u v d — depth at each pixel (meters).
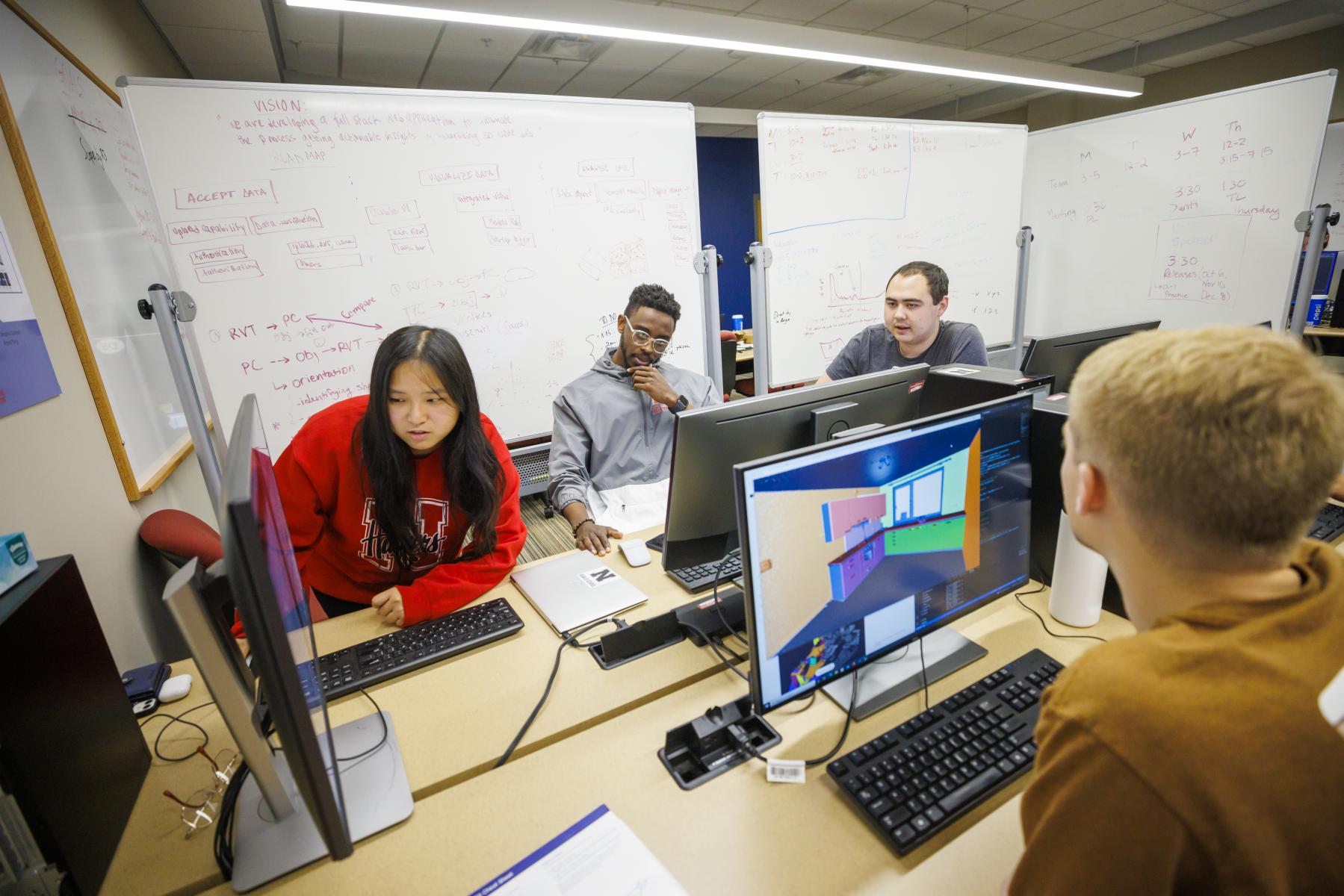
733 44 2.62
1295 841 0.41
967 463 0.93
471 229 2.31
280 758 0.84
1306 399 0.41
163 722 0.97
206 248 1.92
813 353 3.15
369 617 1.24
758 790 0.78
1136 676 0.44
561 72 5.07
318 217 2.06
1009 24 4.59
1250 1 4.30
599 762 0.84
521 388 2.52
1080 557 1.06
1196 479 0.44
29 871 0.63
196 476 2.56
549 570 1.38
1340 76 4.75
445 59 4.57
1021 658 0.97
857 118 3.01
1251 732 0.40
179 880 0.71
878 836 0.71
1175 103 3.40
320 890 0.68
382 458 1.27
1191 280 3.50
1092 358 0.52
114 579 1.55
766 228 2.90
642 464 2.10
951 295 3.55
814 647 0.84
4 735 0.62
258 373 2.05
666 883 0.66
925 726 0.84
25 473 1.25
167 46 3.46
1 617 0.65
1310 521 0.44
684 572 1.33
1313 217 3.01
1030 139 3.97
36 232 1.46
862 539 0.85
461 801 0.79
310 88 1.98
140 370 2.04
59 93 1.75
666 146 2.61
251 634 0.48
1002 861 0.66
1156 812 0.41
